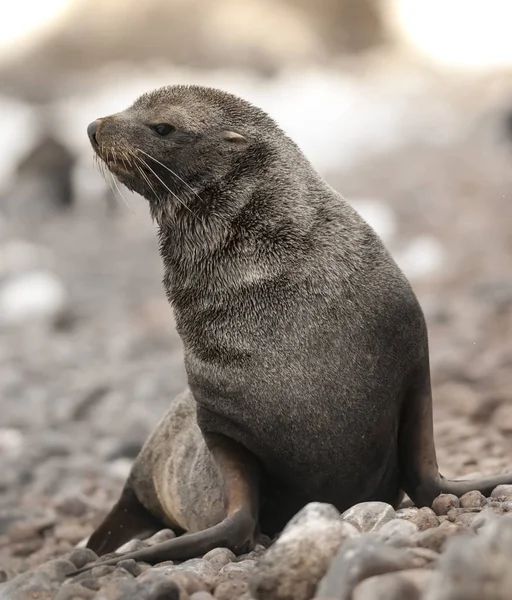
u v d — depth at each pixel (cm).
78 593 1800
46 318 6788
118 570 1945
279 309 2188
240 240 2247
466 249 7481
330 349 2164
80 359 5856
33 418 4816
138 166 2353
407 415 2280
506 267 6806
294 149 2336
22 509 3475
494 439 3422
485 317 5544
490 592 1337
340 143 13812
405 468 2283
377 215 8575
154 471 2681
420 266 7081
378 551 1573
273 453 2222
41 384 5400
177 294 2294
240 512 2130
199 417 2289
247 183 2281
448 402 4041
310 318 2172
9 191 10669
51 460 4138
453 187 10000
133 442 4156
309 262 2200
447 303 5988
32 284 7312
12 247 9212
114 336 6262
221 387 2211
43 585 1942
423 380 2278
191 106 2350
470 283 6519
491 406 3859
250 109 2362
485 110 15300
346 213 2278
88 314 6956
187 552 2067
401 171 11231
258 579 1645
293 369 2169
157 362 5559
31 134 14738
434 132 14175
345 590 1526
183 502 2512
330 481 2242
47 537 3216
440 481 2223
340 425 2180
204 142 2312
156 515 2759
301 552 1648
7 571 2733
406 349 2222
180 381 5084
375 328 2180
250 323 2198
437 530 1719
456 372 4447
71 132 14938
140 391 4938
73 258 8675
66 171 10744
